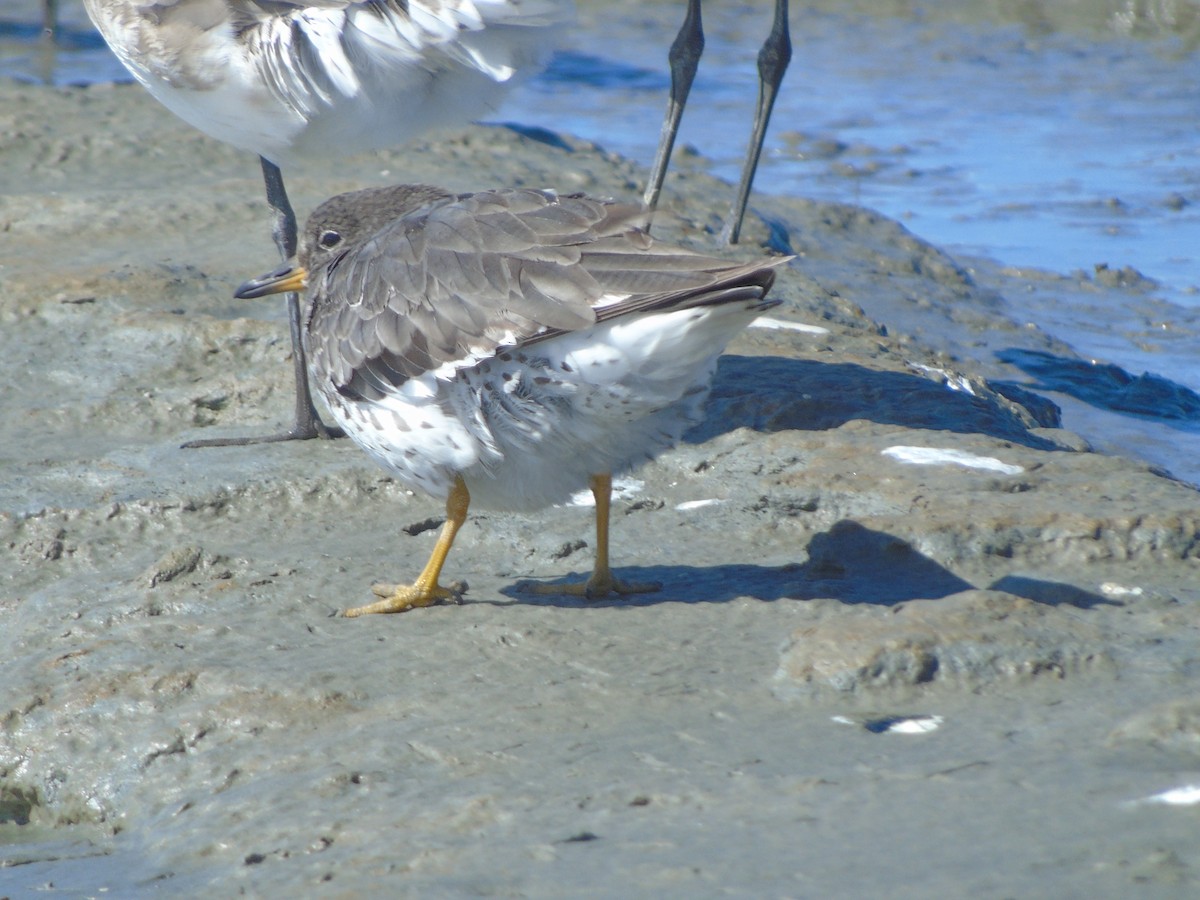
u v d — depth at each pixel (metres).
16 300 15.38
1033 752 7.41
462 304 9.00
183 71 12.59
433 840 7.02
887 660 8.40
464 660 9.04
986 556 10.34
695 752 7.74
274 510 11.87
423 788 7.59
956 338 18.20
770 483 11.50
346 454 12.61
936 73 31.22
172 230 18.11
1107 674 8.41
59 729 8.70
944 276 20.44
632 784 7.41
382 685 8.77
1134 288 20.47
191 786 8.11
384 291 9.39
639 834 6.86
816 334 15.25
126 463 12.51
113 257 17.08
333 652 9.21
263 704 8.62
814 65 31.80
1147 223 22.81
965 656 8.46
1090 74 31.09
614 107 28.41
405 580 10.38
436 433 9.37
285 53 12.20
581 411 8.91
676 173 22.81
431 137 22.28
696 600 9.88
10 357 14.62
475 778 7.64
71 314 15.23
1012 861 6.23
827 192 24.11
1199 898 5.84
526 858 6.73
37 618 9.98
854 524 10.66
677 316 8.38
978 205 23.59
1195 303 20.03
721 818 6.96
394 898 6.44
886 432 12.33
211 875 7.12
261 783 7.90
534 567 10.76
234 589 10.18
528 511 10.10
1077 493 11.09
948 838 6.51
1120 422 16.06
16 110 22.08
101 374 14.30
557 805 7.26
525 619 9.55
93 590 10.35
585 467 9.52
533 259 8.95
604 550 9.94
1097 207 23.45
